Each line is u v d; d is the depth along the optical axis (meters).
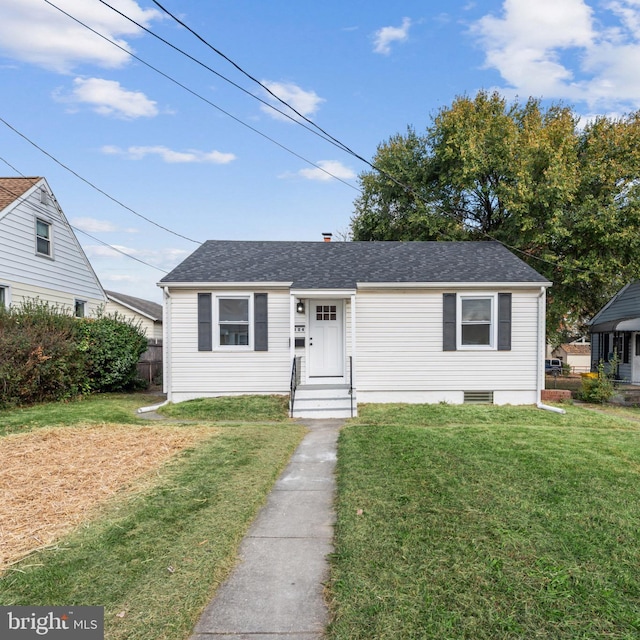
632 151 16.53
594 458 6.13
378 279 11.88
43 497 4.66
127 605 2.80
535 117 20.14
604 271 16.23
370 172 23.84
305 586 3.15
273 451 6.64
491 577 3.14
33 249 14.13
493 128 18.89
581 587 3.04
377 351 11.93
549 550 3.55
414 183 21.86
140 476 5.38
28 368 10.46
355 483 5.14
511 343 11.95
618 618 2.70
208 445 6.95
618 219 15.90
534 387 11.95
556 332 19.95
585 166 17.28
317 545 3.80
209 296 11.75
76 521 4.05
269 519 4.37
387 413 10.40
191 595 2.92
